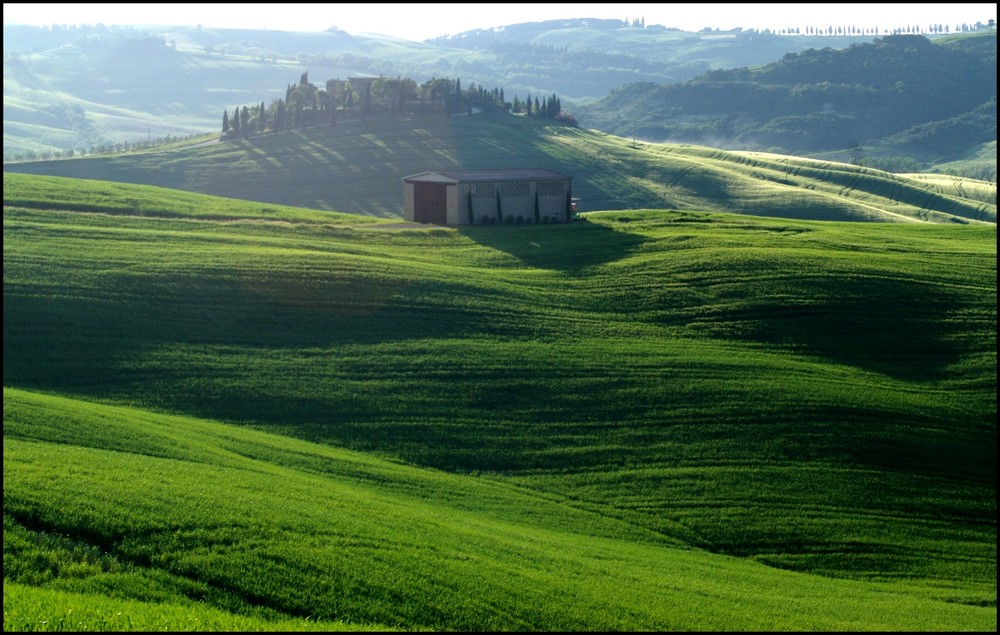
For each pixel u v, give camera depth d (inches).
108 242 4889.3
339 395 3585.1
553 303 4680.1
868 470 3270.2
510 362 3919.8
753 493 3093.0
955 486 3221.0
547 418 3526.1
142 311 4104.3
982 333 4416.8
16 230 4894.2
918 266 5265.8
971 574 2701.8
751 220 6678.2
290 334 4065.0
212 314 4168.3
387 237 5733.3
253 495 2367.1
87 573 1843.0
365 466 3024.1
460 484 3024.1
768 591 2385.6
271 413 3432.6
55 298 4072.3
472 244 5708.7
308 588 1908.2
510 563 2236.7
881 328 4471.0
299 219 6072.8
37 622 1550.2
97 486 2187.5
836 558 2760.8
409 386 3690.9
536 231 6082.7
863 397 3752.5
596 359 4003.4
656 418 3540.8
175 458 2677.2
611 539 2741.1
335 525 2244.1
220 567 1925.4
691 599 2191.2
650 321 4537.4
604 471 3211.1
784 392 3740.2
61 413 2881.4
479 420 3486.7
